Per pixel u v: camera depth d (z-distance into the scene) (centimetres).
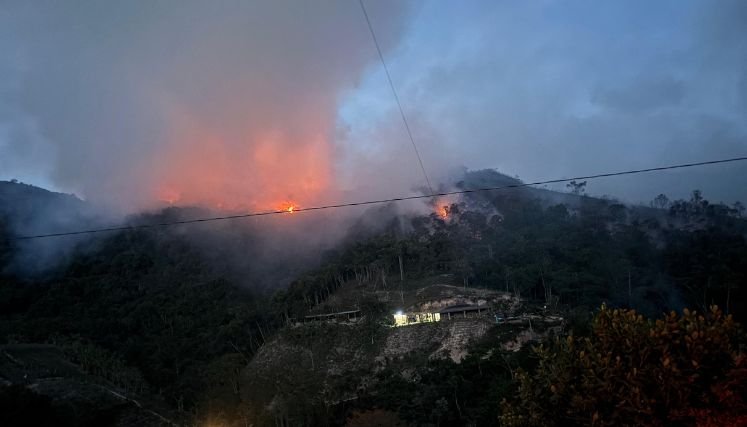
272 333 12456
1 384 8112
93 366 10088
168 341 12581
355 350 10112
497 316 9644
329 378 9325
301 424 7725
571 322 8338
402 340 9869
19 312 14238
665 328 1347
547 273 11400
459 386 7056
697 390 1266
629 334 1400
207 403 9156
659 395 1263
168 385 10612
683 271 12181
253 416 8231
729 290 9794
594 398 1348
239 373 10781
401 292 12450
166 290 15725
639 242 14000
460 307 10556
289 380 9338
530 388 1549
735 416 1195
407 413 7288
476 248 14375
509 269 11912
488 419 5972
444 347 9275
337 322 11181
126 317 13825
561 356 1510
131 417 8625
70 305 14312
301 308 12850
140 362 11656
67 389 8638
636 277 11769
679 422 1246
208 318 14025
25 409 6738
